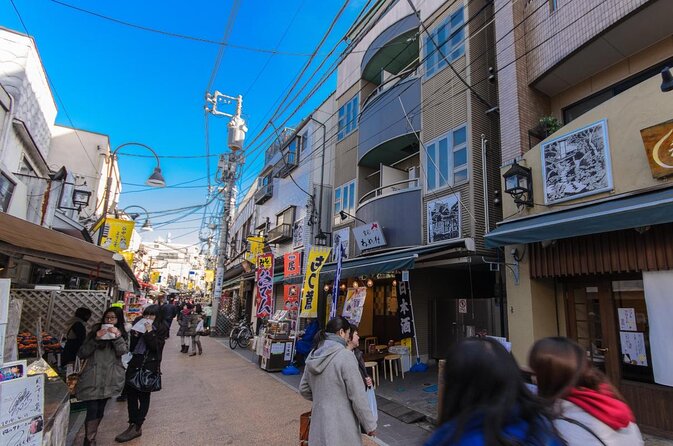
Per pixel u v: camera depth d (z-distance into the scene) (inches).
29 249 192.5
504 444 43.2
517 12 332.5
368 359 347.3
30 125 485.4
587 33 273.9
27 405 115.2
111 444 202.2
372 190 530.9
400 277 425.1
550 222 229.9
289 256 532.7
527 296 266.4
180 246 3036.4
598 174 235.0
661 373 197.5
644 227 205.9
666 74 189.8
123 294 879.7
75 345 256.4
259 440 211.8
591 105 307.3
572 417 64.1
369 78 582.6
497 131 385.4
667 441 198.4
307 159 724.7
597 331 245.3
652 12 242.2
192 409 265.0
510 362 52.0
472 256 344.5
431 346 438.3
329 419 122.3
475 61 385.7
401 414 263.4
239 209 1392.7
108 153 776.3
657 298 202.7
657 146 203.3
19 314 190.4
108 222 527.2
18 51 442.3
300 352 421.7
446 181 384.8
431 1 444.1
